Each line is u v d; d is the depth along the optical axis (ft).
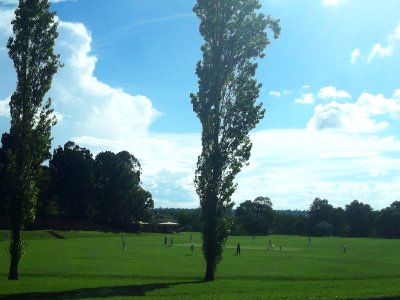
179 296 101.14
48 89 151.53
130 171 588.91
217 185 152.05
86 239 418.92
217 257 148.46
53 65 151.43
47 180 508.94
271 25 154.20
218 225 149.48
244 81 153.17
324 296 92.99
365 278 147.95
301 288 113.80
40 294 108.58
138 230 588.09
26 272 160.97
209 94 153.17
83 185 554.87
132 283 131.34
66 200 558.97
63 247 304.91
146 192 608.60
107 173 579.07
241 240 462.19
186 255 249.55
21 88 149.48
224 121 153.38
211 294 104.63
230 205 151.64
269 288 115.65
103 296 104.83
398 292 98.43
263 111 153.99
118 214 581.12
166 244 348.79
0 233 394.32
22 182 146.51
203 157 153.58
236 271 172.96
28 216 145.89
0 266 183.01
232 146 152.25
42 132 150.20
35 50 150.51
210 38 155.02
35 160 148.87
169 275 156.66
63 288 118.42
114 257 231.09
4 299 102.68
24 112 149.38
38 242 365.40
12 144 150.00
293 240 469.16
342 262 215.31
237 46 153.38
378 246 363.15
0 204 434.30
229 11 153.89
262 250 306.14
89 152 568.82
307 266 194.39
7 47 150.30
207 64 154.51
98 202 579.48
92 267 180.75
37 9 150.30
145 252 268.82
